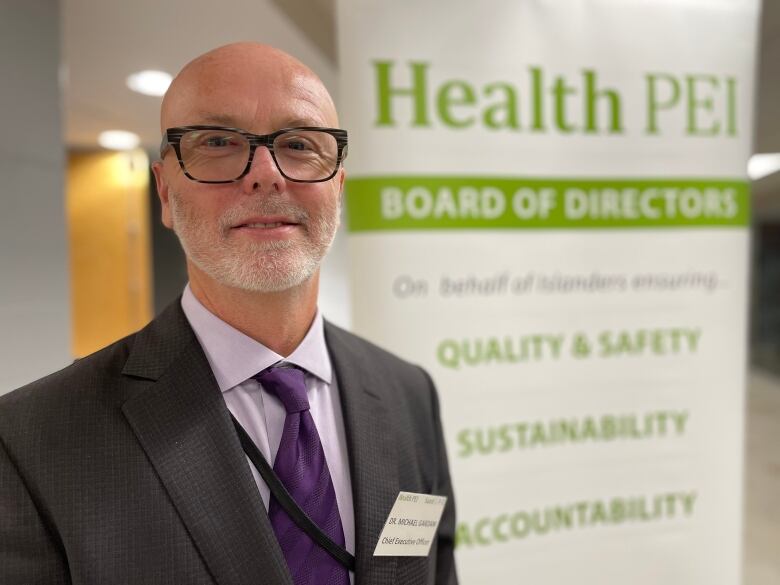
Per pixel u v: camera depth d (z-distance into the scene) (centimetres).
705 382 180
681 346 178
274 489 70
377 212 152
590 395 172
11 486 61
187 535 63
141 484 64
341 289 426
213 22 211
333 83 262
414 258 155
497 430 165
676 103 171
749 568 276
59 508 60
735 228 181
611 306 171
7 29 171
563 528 172
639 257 173
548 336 167
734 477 184
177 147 70
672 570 180
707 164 176
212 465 67
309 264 72
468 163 157
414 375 101
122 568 60
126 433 66
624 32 166
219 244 70
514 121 160
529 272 164
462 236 158
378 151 151
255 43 75
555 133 163
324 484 73
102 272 443
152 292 457
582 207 167
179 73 74
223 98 69
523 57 159
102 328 445
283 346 78
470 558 165
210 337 75
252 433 73
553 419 169
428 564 85
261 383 75
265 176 68
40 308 186
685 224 176
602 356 172
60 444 63
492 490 165
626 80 167
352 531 76
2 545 59
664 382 177
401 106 151
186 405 69
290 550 69
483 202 159
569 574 172
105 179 438
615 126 168
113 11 199
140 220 444
